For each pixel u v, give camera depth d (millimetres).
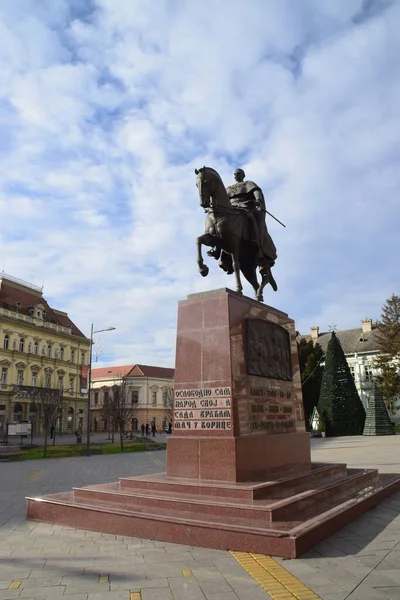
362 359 61656
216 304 8562
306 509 6691
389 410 55250
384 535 6270
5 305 59000
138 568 5125
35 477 15266
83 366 69562
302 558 5328
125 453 27906
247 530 5617
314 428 41875
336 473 9461
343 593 4375
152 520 6281
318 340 67812
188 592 4473
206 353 8375
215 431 7848
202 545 5844
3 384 55531
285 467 8773
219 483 7238
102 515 6777
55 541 6266
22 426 41062
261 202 10820
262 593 4418
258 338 9141
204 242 9805
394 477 10422
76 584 4727
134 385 77812
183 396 8344
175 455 7973
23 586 4688
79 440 40562
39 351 62125
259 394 8734
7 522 7586
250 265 11023
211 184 9609
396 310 50312
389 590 4434
